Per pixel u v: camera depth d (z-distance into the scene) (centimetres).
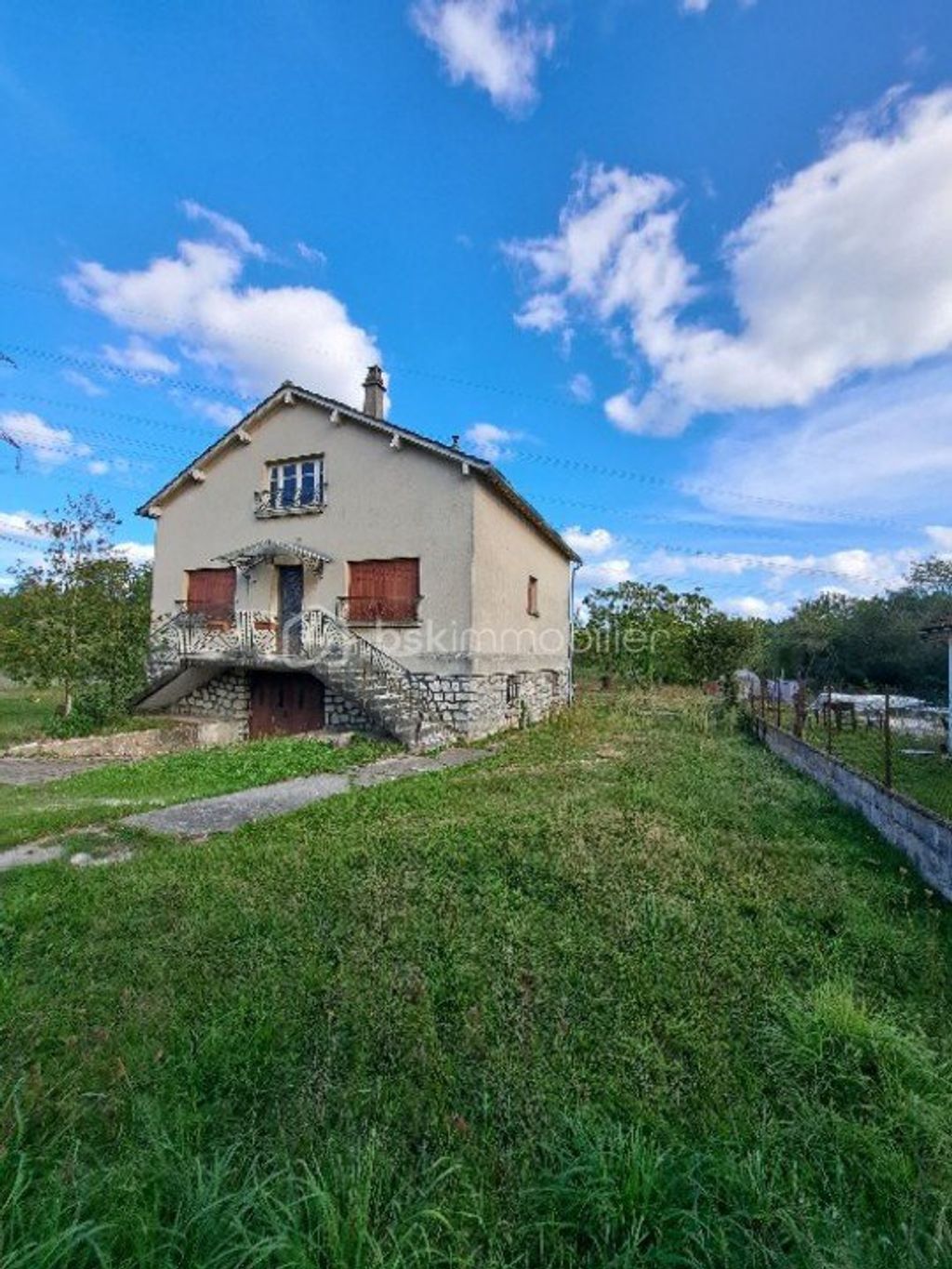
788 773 855
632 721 1477
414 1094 250
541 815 607
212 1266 172
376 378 1495
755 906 417
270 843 546
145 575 1688
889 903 439
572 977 330
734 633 2409
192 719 1443
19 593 1352
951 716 988
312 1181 188
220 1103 244
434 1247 187
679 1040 284
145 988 322
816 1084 260
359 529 1345
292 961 344
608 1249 189
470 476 1244
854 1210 204
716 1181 209
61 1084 255
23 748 1088
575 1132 224
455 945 358
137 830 593
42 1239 177
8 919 394
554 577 1861
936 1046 287
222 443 1504
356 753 1038
